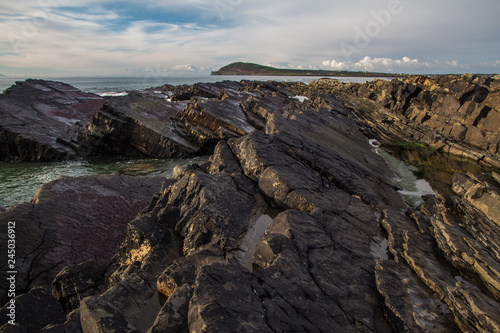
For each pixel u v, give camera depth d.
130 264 7.78
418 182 16.70
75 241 10.52
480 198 11.11
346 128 26.55
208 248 7.49
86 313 5.09
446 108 27.50
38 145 24.70
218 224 8.55
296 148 14.56
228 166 12.47
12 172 21.67
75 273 7.68
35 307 5.84
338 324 5.41
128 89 99.38
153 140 26.70
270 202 10.98
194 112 28.70
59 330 5.07
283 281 6.05
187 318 4.95
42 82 51.22
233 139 13.98
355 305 6.06
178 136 27.44
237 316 4.74
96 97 50.16
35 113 31.81
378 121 33.44
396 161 21.17
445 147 24.12
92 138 26.25
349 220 9.84
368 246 8.63
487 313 5.65
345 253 7.86
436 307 6.20
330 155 15.51
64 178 13.77
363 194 12.29
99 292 7.38
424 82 35.66
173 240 8.66
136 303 6.12
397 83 37.03
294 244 7.52
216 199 9.54
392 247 8.55
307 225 8.62
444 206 11.37
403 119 31.84
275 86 60.28
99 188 13.87
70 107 38.56
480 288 7.07
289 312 5.29
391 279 6.84
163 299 6.37
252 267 7.31
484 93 25.05
